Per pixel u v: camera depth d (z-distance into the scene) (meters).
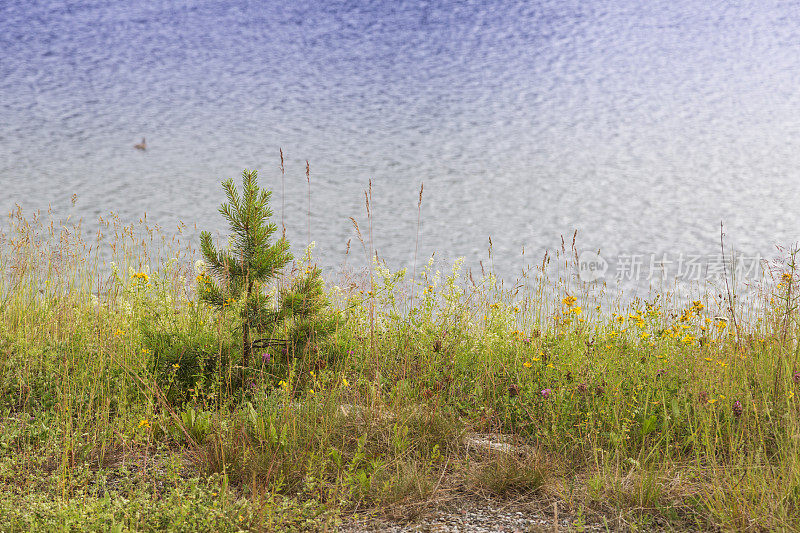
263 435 4.45
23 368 5.37
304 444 4.48
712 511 3.72
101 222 8.43
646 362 5.30
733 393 4.84
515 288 7.39
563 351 5.59
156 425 4.71
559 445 4.53
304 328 5.61
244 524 3.61
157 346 5.46
